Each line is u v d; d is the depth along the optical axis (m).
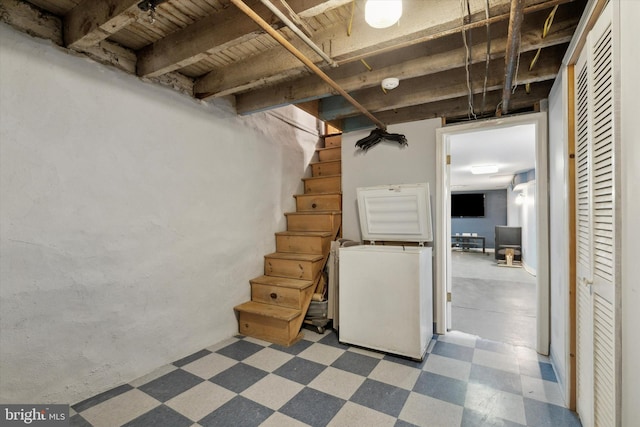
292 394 1.76
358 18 1.64
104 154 1.79
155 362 2.04
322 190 3.51
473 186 9.15
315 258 2.79
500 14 1.35
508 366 2.11
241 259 2.74
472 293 4.37
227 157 2.62
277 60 1.96
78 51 1.70
